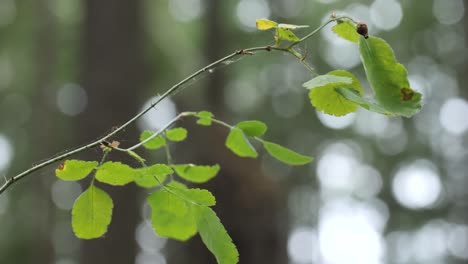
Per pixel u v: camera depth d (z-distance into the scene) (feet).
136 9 29.25
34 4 43.24
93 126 27.53
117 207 25.71
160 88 42.19
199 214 5.85
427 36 46.60
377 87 5.51
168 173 5.81
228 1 42.42
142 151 19.65
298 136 49.08
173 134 7.17
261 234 25.73
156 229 7.03
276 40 6.00
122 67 28.43
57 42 44.04
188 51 45.34
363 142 53.88
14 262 42.75
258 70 46.68
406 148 52.34
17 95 47.75
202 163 26.16
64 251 47.96
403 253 53.06
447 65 46.70
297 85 47.88
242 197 25.50
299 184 49.08
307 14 45.55
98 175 5.93
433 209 50.39
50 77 43.88
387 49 5.51
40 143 44.29
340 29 5.92
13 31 44.42
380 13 46.85
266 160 40.27
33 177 44.29
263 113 48.47
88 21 28.94
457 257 48.39
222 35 37.27
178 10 47.78
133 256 25.99
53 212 44.19
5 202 44.06
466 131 49.21
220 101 34.01
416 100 5.47
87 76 28.30
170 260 30.55
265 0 45.70
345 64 45.98
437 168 50.96
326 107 6.24
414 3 45.75
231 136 6.95
